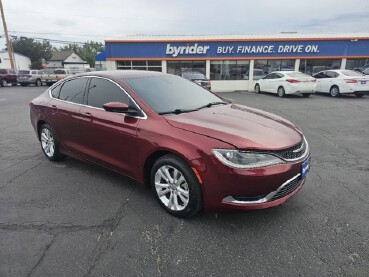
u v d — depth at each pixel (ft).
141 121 11.41
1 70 94.68
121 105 11.30
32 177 14.65
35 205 11.82
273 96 56.59
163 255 8.82
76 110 14.20
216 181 9.39
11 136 23.95
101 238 9.63
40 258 8.70
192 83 15.38
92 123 13.24
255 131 10.24
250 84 75.36
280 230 9.97
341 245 9.18
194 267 8.34
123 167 12.42
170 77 14.83
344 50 73.05
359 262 8.43
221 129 10.03
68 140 15.23
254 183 9.13
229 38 72.49
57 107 15.39
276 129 10.77
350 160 17.04
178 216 10.72
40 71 101.86
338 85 51.52
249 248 9.09
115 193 12.80
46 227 10.27
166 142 10.38
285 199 9.95
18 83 99.50
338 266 8.30
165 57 73.31
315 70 74.79
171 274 8.09
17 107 43.19
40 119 16.75
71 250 9.04
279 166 9.41
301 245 9.20
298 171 10.14
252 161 9.18
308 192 12.73
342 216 10.82
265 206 9.50
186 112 11.84
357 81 49.24
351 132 24.57
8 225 10.41
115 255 8.82
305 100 48.65
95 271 8.20
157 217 10.85
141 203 11.90
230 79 75.25
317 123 28.68
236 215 10.87
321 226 10.19
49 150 16.99
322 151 18.95
